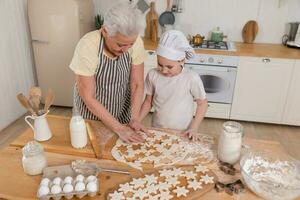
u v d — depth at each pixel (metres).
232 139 1.18
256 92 3.13
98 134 1.41
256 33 3.39
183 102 1.63
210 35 3.54
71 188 1.00
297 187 1.02
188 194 1.02
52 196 0.98
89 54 1.37
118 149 1.29
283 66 2.97
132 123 1.49
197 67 3.07
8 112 3.13
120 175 1.12
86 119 1.60
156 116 1.71
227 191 1.04
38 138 1.34
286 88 3.07
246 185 1.07
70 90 3.48
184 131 1.46
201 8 3.43
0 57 2.92
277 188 1.00
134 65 1.60
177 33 1.42
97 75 1.51
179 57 1.44
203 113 1.58
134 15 1.19
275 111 3.20
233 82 3.11
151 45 3.14
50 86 3.51
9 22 3.03
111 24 1.18
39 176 1.11
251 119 3.28
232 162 1.21
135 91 1.63
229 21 3.45
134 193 1.02
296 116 3.20
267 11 3.33
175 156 1.25
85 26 3.34
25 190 1.03
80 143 1.29
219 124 3.28
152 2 3.45
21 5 3.21
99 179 1.09
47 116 1.57
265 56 2.94
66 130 1.44
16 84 3.24
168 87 1.62
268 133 3.15
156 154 1.26
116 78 1.56
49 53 3.33
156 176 1.11
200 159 1.23
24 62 3.37
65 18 3.14
